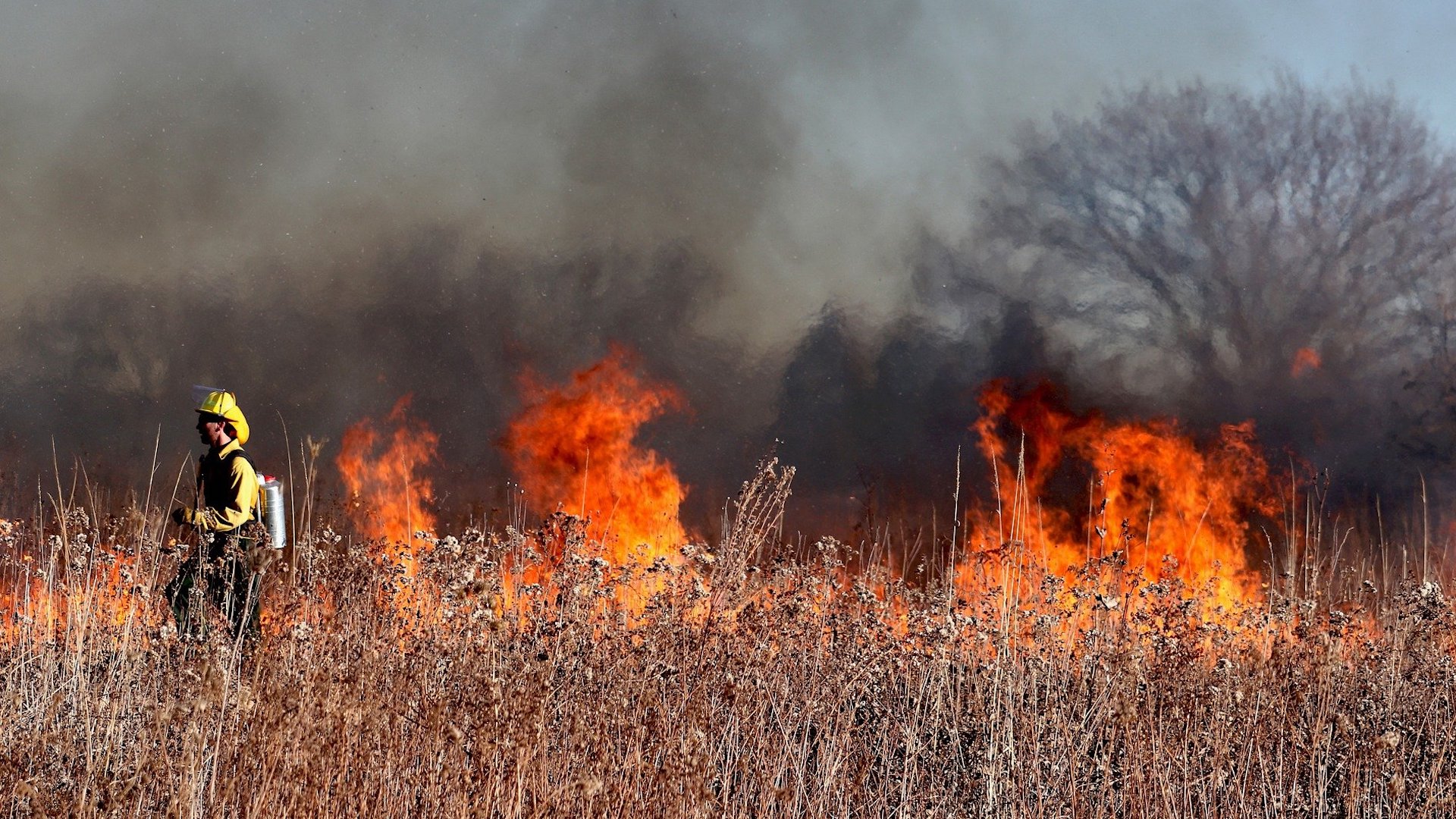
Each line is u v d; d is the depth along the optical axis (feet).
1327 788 12.17
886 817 11.35
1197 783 11.38
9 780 8.21
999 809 11.30
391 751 8.89
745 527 13.66
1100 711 12.38
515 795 8.52
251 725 8.67
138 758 8.59
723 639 12.38
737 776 11.30
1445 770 12.09
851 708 12.64
